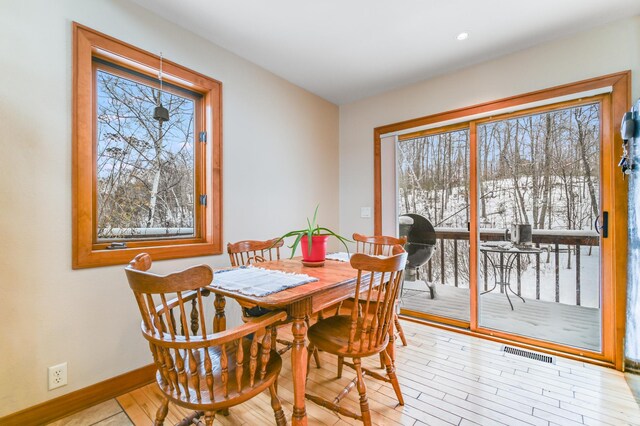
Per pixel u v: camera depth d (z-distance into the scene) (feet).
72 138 5.27
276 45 7.79
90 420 5.06
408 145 10.32
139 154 6.49
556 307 7.68
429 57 8.36
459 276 9.25
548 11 6.42
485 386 6.01
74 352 5.27
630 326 6.21
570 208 7.48
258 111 8.82
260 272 5.50
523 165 8.14
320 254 6.09
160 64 6.52
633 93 6.49
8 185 4.63
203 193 7.57
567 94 7.25
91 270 5.49
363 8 6.36
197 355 4.49
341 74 9.39
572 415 5.11
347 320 5.80
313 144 10.85
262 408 5.43
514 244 8.29
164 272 6.54
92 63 5.80
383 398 5.62
